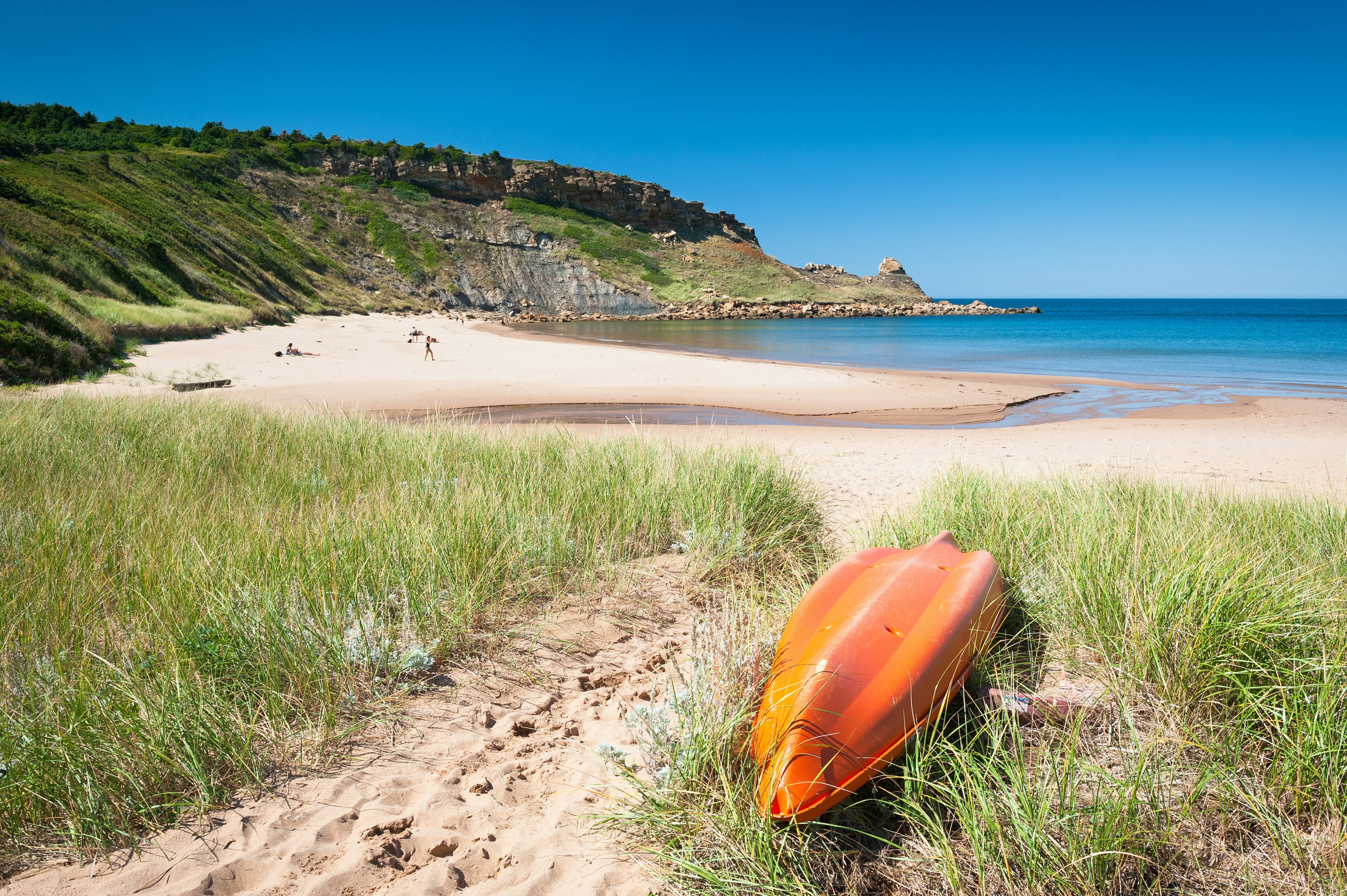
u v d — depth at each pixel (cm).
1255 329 6412
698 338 5062
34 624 320
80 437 743
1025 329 6738
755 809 221
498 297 8769
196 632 313
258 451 732
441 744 289
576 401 1834
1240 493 693
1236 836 217
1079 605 337
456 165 10944
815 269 14475
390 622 362
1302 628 285
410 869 223
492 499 510
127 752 248
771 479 588
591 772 272
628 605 426
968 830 210
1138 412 1745
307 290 5797
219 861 222
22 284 2106
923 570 326
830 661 250
